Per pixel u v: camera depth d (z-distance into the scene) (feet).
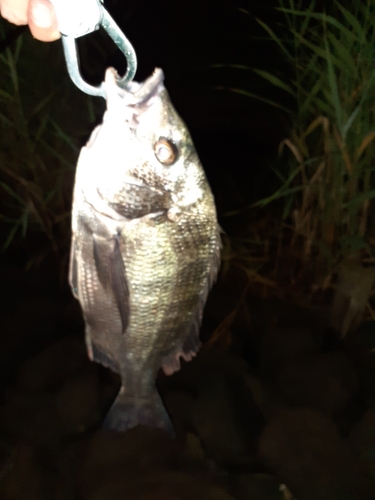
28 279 2.18
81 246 1.29
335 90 1.71
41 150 2.23
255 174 3.01
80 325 1.97
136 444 1.53
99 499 1.42
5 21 2.00
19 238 2.35
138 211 1.24
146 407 1.52
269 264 2.27
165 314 1.36
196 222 1.27
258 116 3.52
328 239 2.00
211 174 3.04
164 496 1.42
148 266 1.30
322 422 1.58
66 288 2.15
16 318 1.97
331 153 1.86
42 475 1.49
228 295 2.15
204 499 1.42
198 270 1.33
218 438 1.61
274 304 2.10
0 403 1.69
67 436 1.62
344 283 1.86
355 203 1.86
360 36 1.70
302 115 1.96
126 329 1.38
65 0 0.99
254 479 1.49
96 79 2.25
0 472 1.50
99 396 1.70
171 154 1.20
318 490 1.46
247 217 2.59
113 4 2.97
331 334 1.95
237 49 3.67
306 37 2.08
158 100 1.18
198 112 3.57
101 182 1.20
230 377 1.78
